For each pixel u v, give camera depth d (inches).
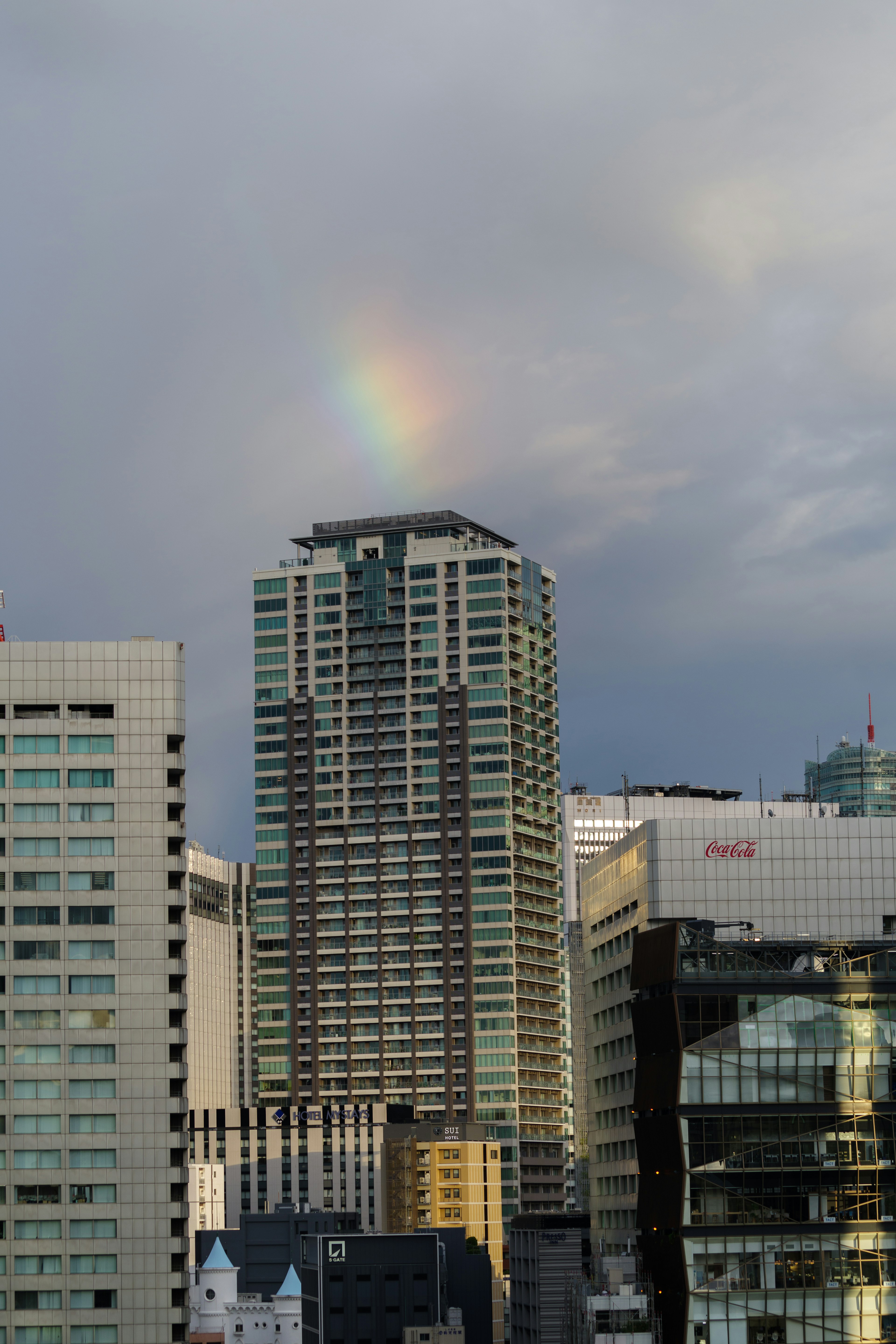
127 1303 7628.0
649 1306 7819.9
